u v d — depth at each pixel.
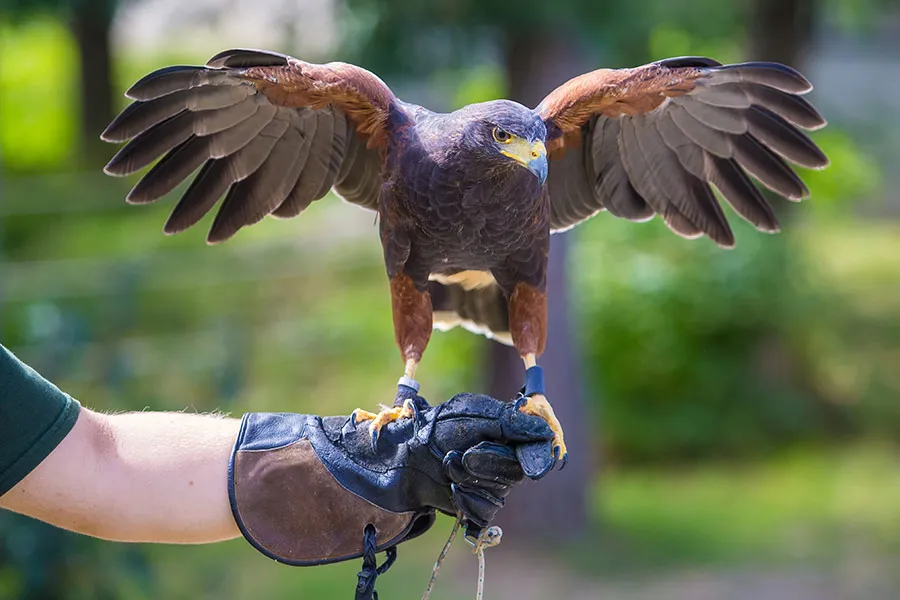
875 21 20.98
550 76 10.88
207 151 4.66
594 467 12.74
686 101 4.84
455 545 12.19
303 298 17.52
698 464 15.12
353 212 20.50
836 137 18.56
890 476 14.25
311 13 10.18
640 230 15.86
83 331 8.77
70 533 7.78
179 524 3.84
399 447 3.95
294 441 3.94
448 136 4.30
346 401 14.98
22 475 3.69
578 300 14.07
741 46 19.52
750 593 10.71
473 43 10.12
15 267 15.16
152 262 15.75
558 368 12.10
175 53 27.44
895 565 11.27
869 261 21.08
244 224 4.82
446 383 14.93
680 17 13.25
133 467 3.82
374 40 9.69
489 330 5.11
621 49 11.14
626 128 4.95
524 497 12.30
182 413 4.10
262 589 10.60
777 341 16.16
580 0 9.77
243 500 3.85
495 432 3.84
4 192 20.20
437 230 4.44
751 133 4.89
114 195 20.34
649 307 15.38
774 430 15.65
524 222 4.43
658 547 12.05
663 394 15.67
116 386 9.13
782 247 16.41
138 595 8.95
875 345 17.30
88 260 16.28
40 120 25.45
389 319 17.09
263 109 4.64
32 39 26.56
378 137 4.62
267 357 15.50
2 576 7.81
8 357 3.73
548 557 11.81
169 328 14.84
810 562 11.42
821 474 14.43
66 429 3.77
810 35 18.50
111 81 23.42
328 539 3.87
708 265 15.78
